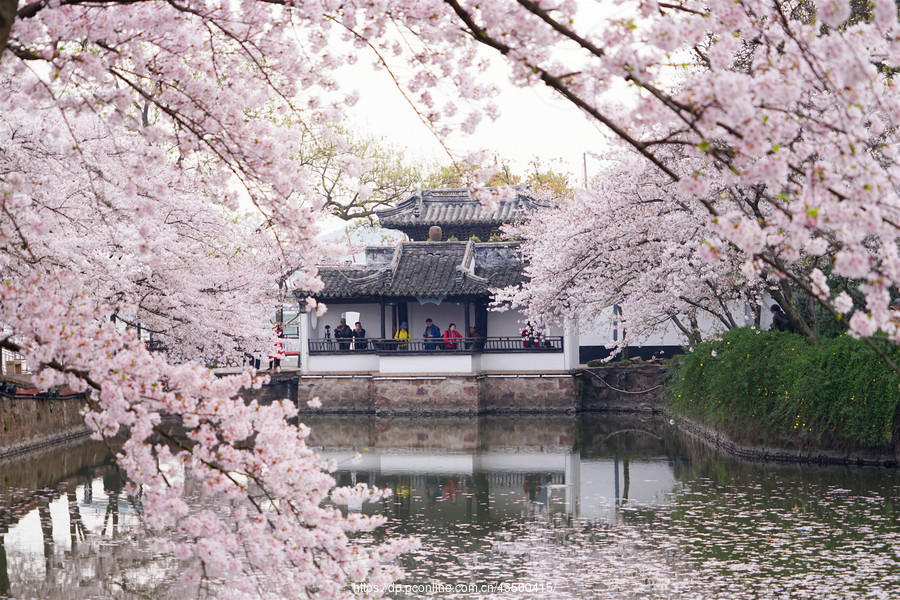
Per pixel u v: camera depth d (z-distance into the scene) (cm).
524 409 3809
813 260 2033
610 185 2470
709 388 2597
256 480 605
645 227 2530
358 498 662
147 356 583
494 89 672
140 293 2177
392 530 1517
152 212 746
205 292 2456
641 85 460
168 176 1911
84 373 580
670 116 479
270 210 748
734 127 456
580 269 2873
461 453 2550
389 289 3834
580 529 1494
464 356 3756
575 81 543
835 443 2055
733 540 1367
